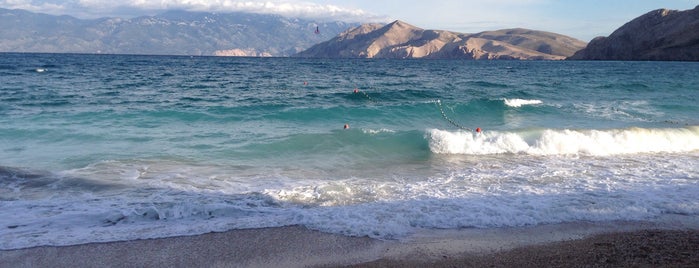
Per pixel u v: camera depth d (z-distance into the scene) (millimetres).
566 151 10938
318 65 73250
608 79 38531
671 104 19891
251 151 10594
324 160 10023
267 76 38750
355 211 6633
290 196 7328
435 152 10859
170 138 11703
